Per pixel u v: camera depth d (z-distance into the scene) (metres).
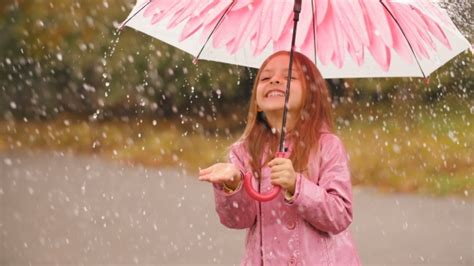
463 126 19.20
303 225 4.54
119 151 20.36
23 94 25.95
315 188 4.38
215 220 11.41
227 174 4.44
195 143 21.34
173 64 24.92
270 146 4.79
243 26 5.13
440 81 21.16
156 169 17.55
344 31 5.05
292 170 4.34
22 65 26.38
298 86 4.74
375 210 12.20
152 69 24.97
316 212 4.37
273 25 5.11
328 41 5.08
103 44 25.73
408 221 11.29
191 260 8.98
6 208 12.02
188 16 5.14
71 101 25.75
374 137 19.44
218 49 5.13
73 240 9.84
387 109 21.61
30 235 10.08
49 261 8.76
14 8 26.19
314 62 5.12
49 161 18.28
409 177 15.03
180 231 10.56
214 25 5.12
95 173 16.42
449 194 13.63
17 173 16.12
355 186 14.71
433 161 16.17
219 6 5.14
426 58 5.07
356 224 11.09
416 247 9.62
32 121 24.69
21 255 8.99
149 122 24.36
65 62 26.05
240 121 24.16
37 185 14.53
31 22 26.25
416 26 5.01
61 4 25.97
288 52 4.83
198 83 24.77
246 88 24.77
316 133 4.69
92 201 12.84
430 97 21.17
